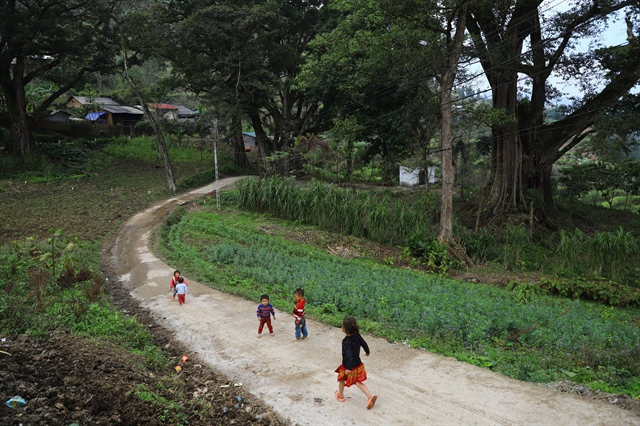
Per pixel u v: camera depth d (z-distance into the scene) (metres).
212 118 34.91
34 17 35.34
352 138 31.00
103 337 9.86
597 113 25.30
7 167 36.06
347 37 24.22
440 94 22.02
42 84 60.25
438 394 7.60
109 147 48.41
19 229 22.61
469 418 6.80
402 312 12.16
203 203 31.70
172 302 13.89
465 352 9.71
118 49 39.72
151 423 6.44
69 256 16.09
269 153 43.44
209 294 14.70
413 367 8.73
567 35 24.42
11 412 5.60
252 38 35.19
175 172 41.88
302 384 8.20
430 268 21.27
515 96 27.67
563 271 19.41
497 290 17.69
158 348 10.05
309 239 24.06
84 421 5.99
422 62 21.56
